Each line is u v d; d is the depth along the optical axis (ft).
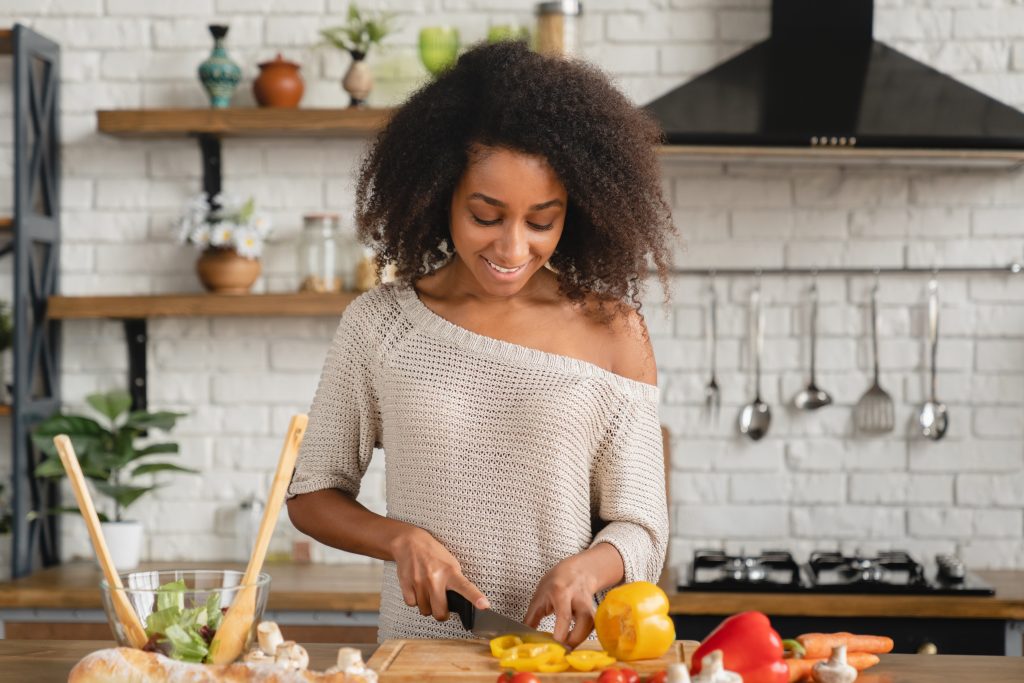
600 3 11.03
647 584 4.53
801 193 10.96
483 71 5.13
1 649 5.13
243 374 11.24
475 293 5.44
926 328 10.93
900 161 10.04
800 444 10.99
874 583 9.39
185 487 11.24
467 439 5.23
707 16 10.97
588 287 5.50
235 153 11.20
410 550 4.91
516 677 4.04
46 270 11.02
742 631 4.21
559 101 4.96
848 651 4.71
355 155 11.14
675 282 11.00
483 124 4.91
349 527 5.16
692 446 11.04
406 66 11.00
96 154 11.27
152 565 10.98
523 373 5.24
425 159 5.20
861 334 10.96
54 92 11.15
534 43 10.71
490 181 4.84
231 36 11.16
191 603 4.11
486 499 5.21
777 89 9.83
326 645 5.17
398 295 5.52
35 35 10.69
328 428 5.52
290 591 9.54
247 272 10.63
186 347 11.27
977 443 10.89
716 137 9.30
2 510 11.00
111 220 11.28
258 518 10.99
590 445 5.30
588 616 4.63
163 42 11.20
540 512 5.18
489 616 4.71
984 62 10.88
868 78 9.95
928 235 10.92
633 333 5.54
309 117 10.37
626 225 5.21
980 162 10.09
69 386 11.30
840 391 10.97
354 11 10.72
